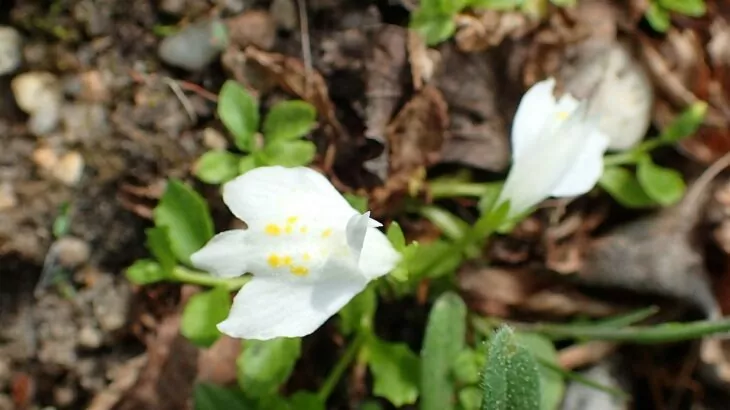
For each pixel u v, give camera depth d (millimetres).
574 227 118
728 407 114
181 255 105
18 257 116
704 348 114
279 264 91
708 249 117
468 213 119
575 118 97
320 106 117
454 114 119
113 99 118
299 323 89
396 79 117
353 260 90
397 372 107
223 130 117
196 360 111
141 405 112
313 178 92
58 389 115
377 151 116
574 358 114
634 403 115
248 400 104
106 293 116
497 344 91
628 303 116
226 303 104
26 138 118
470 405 105
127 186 116
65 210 116
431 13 117
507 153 118
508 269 116
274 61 117
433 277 113
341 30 119
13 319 116
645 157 117
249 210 91
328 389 108
